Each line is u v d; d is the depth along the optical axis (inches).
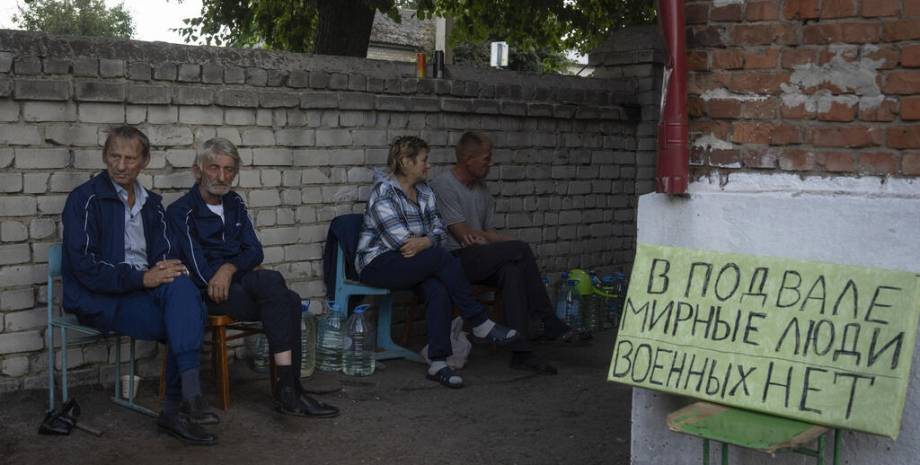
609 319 282.2
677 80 129.0
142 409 178.5
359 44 372.2
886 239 115.8
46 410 179.0
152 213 179.9
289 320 180.2
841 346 109.5
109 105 190.9
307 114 222.2
